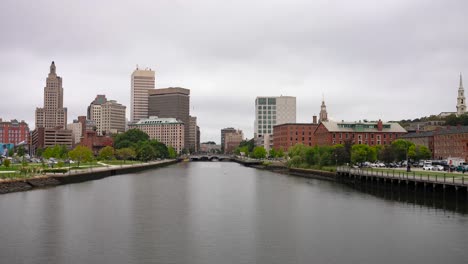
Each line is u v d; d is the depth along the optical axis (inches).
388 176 4180.6
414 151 7017.7
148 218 2844.5
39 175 4825.3
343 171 5482.3
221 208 3277.6
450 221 2699.3
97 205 3366.1
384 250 2082.9
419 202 3577.8
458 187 3174.2
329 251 2073.1
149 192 4320.9
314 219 2827.3
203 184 5324.8
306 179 6166.3
